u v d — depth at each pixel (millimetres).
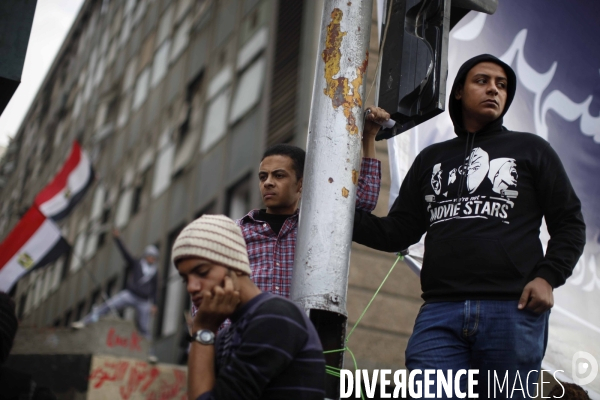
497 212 3305
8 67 3494
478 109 3525
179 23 20016
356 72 3361
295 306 2656
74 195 14891
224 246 2656
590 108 5434
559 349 4609
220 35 16859
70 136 27875
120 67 24516
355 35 3404
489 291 3188
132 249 18859
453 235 3322
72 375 8547
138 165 20109
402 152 4430
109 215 21234
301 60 12469
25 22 3596
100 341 9039
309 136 3326
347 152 3252
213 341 2615
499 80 3580
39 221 12219
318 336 2914
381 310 9773
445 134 4727
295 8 13422
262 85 13828
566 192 3338
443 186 3469
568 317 4738
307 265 3098
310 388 2541
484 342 3166
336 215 3160
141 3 24266
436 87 3467
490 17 5145
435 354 3203
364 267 9914
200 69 17531
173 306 15648
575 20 5555
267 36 14258
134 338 9305
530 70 5207
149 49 22078
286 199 3941
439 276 3316
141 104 21344
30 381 3332
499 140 3471
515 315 3152
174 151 17828
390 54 3688
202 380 2535
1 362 3311
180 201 16641
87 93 27609
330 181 3201
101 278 20359
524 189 3346
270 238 3785
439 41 3539
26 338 8820
